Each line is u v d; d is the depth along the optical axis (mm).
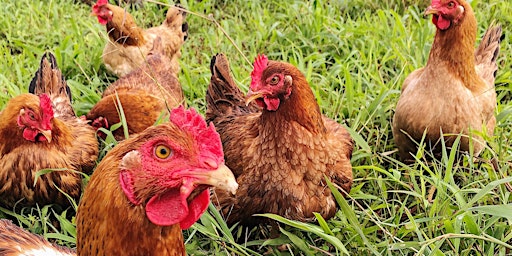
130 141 836
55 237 1179
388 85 1646
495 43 1563
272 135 1146
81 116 1479
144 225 836
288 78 1118
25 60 1762
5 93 1607
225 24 1960
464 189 1244
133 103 1467
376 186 1354
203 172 820
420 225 1228
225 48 1862
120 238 837
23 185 1269
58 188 1259
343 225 1237
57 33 1916
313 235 1248
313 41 1897
